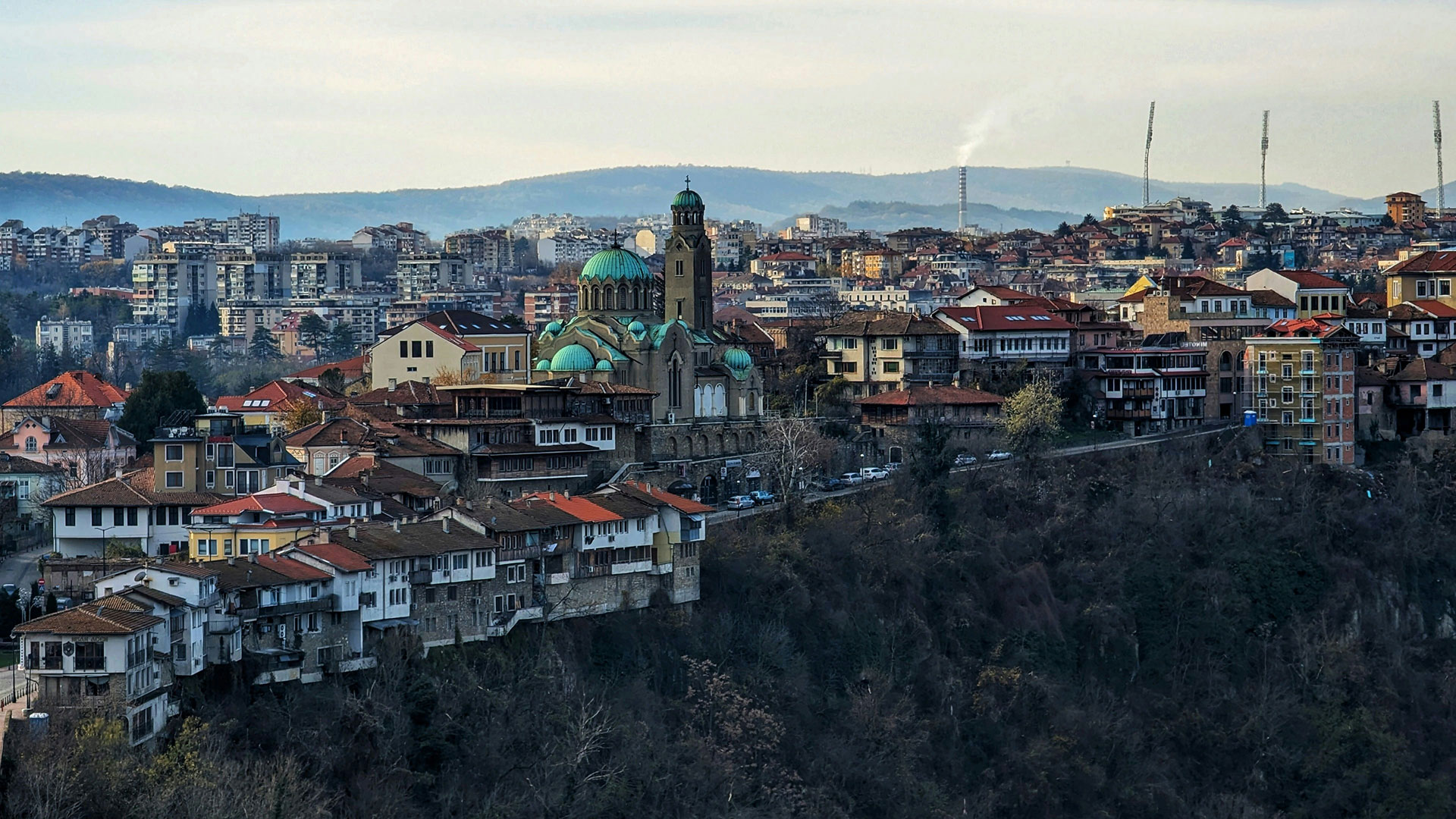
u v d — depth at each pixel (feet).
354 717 576.61
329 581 601.21
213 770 520.01
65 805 486.38
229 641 570.87
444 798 580.71
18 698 541.34
